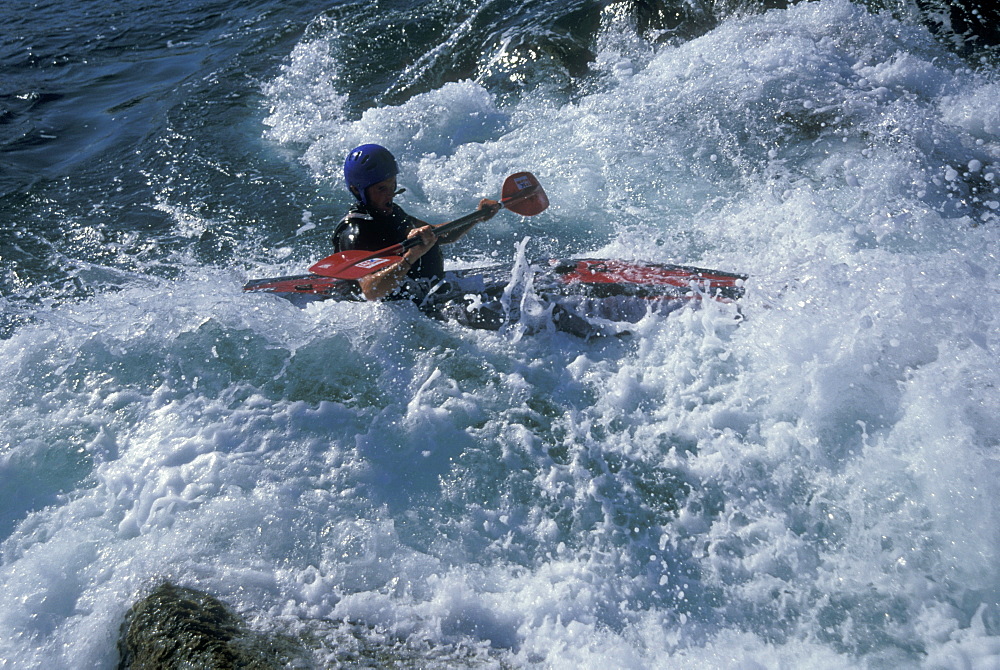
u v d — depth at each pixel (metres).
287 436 3.88
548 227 6.27
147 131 8.68
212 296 4.84
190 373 4.30
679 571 3.14
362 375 4.18
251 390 4.16
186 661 2.81
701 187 6.30
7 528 3.59
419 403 3.99
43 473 3.83
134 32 11.51
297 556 3.29
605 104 7.52
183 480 3.67
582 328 4.27
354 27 9.98
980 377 3.52
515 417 3.88
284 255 6.38
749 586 3.06
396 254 4.36
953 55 7.21
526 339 4.28
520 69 8.42
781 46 7.42
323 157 7.75
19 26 12.08
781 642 2.85
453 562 3.25
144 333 4.60
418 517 3.45
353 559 3.26
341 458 3.74
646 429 3.74
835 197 5.82
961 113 6.52
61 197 7.58
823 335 3.86
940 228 5.30
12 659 3.03
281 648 2.87
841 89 6.91
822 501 3.31
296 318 4.59
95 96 9.83
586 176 6.71
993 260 4.59
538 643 2.93
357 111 8.52
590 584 3.10
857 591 2.97
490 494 3.53
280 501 3.53
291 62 9.70
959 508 3.11
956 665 2.67
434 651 2.89
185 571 3.24
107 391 4.26
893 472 3.31
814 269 4.34
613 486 3.51
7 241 6.89
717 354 4.01
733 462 3.52
